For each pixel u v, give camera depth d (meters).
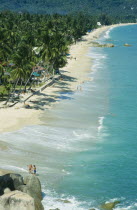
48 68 141.50
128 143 72.31
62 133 76.62
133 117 90.44
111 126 82.94
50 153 65.88
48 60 123.94
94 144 71.50
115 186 55.03
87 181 56.28
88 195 51.91
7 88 103.50
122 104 103.69
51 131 77.38
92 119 88.25
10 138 71.38
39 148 67.50
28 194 47.62
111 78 146.00
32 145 68.69
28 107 95.31
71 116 89.94
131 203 50.12
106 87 128.00
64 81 136.75
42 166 60.16
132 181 56.66
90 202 50.00
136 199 51.31
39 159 62.75
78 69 168.00
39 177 56.25
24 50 102.75
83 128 81.00
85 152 67.38
